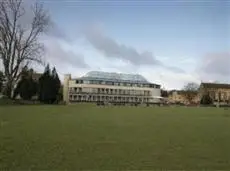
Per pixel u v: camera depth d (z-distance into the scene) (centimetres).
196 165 1179
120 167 1123
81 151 1341
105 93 16775
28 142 1474
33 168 1081
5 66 5966
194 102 15288
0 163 1126
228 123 2531
